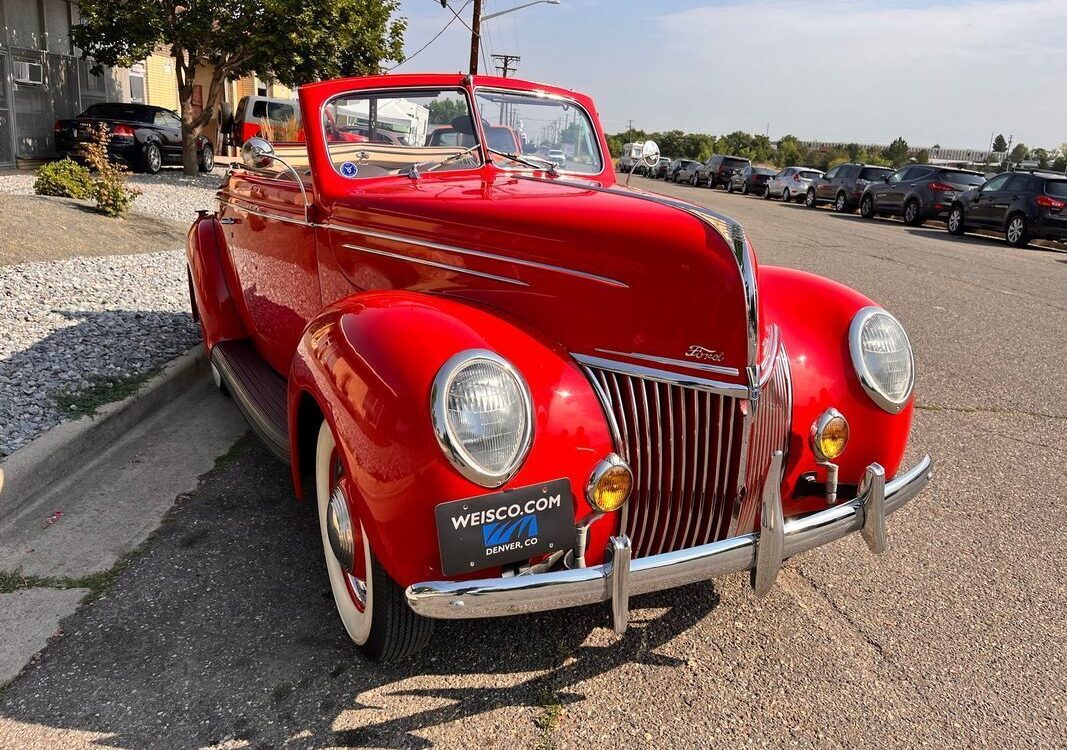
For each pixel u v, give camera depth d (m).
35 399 4.27
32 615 2.77
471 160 3.65
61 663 2.55
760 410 2.45
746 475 2.46
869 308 2.84
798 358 2.71
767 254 12.38
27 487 3.55
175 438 4.35
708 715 2.42
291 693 2.46
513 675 2.58
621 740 2.31
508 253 2.62
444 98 3.68
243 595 2.94
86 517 3.46
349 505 2.37
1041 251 15.98
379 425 2.10
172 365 5.03
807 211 24.08
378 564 2.30
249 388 3.80
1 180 12.69
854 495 2.84
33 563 3.09
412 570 2.14
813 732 2.36
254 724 2.33
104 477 3.85
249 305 4.41
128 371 4.90
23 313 5.79
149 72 20.91
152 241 9.36
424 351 2.12
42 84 16.39
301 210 3.57
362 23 16.03
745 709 2.45
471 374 2.06
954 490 4.04
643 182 36.19
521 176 3.65
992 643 2.80
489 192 3.08
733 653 2.71
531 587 2.11
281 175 3.94
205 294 4.61
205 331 4.70
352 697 2.45
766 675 2.61
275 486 3.82
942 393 5.62
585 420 2.31
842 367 2.73
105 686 2.46
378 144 3.59
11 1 15.40
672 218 2.47
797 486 2.71
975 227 18.00
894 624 2.90
